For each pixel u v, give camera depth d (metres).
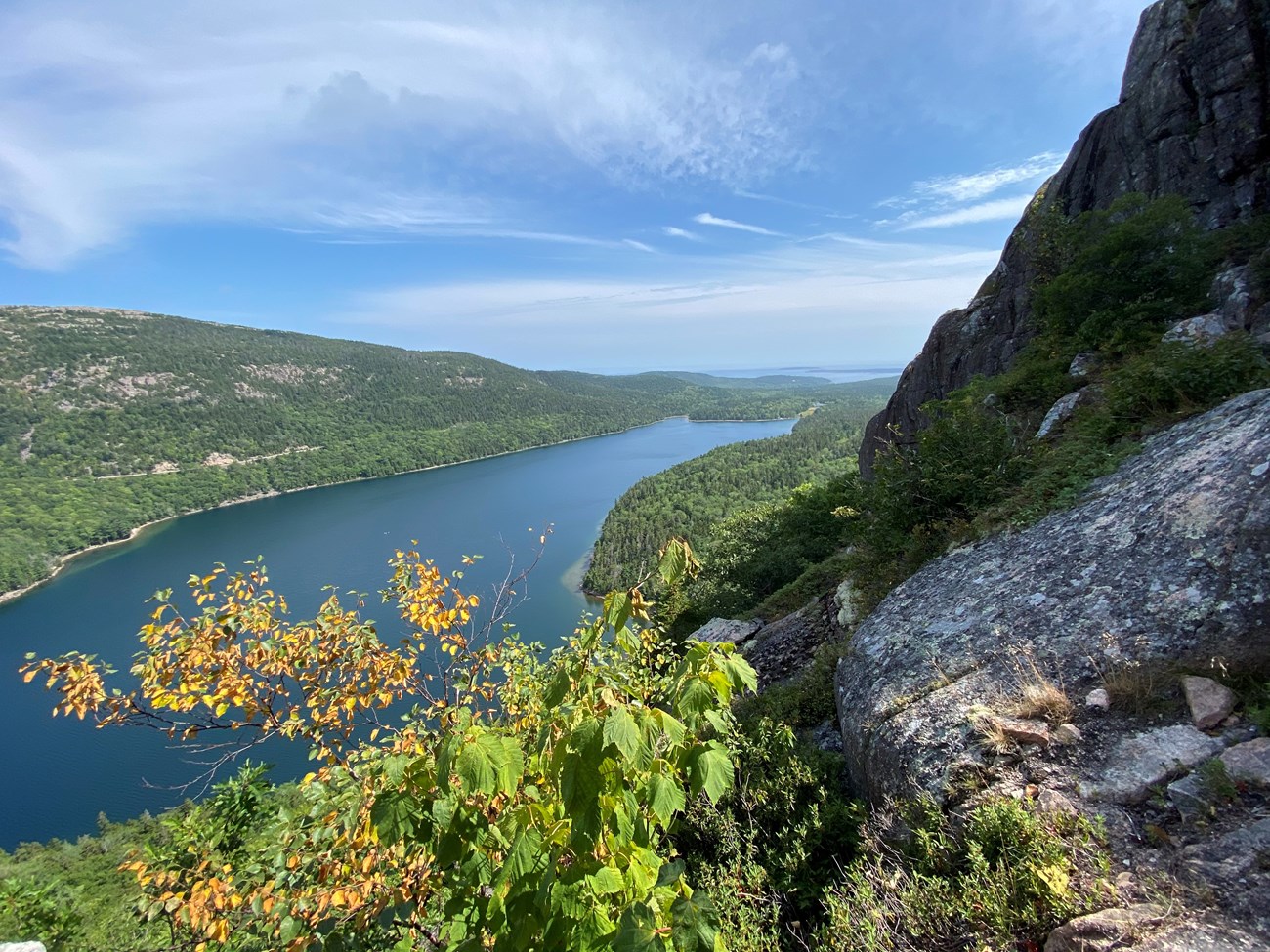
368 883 3.21
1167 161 13.80
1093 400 9.21
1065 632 4.68
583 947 2.13
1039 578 5.49
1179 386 6.99
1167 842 2.97
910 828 3.98
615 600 2.79
